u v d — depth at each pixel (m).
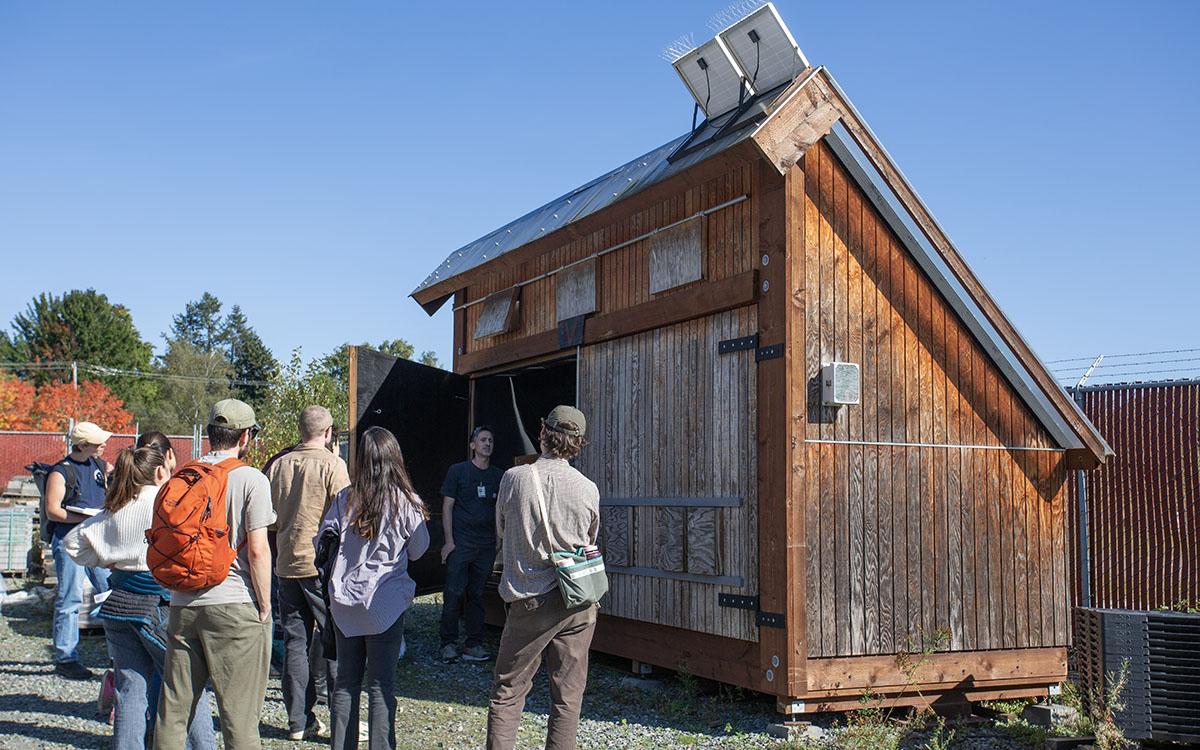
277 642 8.25
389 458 5.11
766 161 6.45
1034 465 7.45
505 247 9.84
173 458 5.48
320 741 6.07
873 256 6.96
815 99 6.62
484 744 6.05
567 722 4.94
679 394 7.66
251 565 4.59
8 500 15.77
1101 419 9.82
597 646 8.55
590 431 8.80
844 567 6.59
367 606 4.93
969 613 7.01
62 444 33.59
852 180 6.95
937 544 6.95
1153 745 5.93
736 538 6.92
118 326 73.50
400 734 6.27
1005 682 7.10
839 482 6.65
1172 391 9.65
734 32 7.15
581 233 8.51
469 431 11.16
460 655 8.93
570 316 9.12
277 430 19.98
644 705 7.27
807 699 6.43
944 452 7.07
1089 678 6.14
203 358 73.12
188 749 4.83
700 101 7.68
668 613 7.61
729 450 7.05
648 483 7.96
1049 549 7.40
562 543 4.91
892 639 6.70
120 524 4.76
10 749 5.67
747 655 6.78
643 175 8.02
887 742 5.97
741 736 6.31
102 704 6.44
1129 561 9.41
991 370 7.36
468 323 11.22
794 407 6.52
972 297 7.11
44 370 69.25
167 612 4.75
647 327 8.00
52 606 11.70
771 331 6.68
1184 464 9.41
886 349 6.93
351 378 9.23
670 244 7.76
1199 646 5.69
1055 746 5.87
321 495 6.17
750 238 7.02
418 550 5.14
